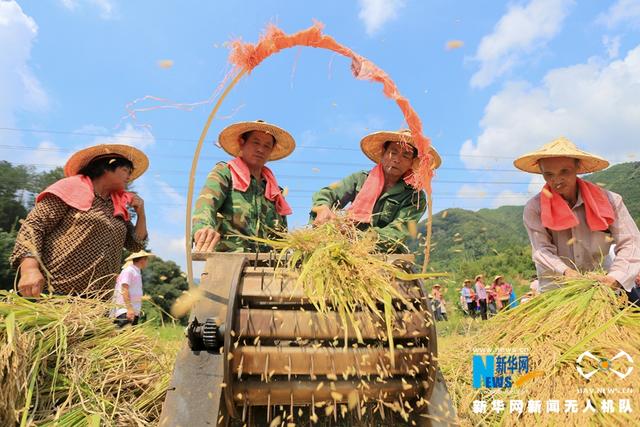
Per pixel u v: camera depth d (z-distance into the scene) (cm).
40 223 325
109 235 355
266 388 197
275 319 203
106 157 370
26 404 214
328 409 195
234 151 410
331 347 205
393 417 225
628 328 285
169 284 2980
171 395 197
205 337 204
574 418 243
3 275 2845
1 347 228
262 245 366
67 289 333
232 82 253
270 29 255
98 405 235
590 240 412
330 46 270
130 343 289
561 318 302
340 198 406
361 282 218
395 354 206
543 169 413
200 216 315
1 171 4150
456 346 350
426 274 230
